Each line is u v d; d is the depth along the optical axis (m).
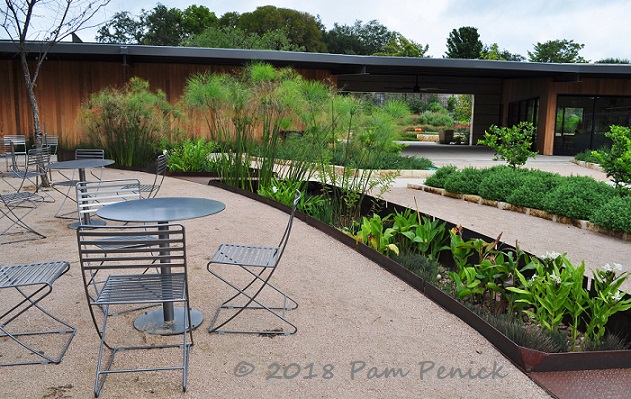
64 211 6.16
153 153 10.65
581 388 2.34
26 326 2.89
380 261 4.12
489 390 2.31
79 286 3.53
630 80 16.41
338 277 3.81
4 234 4.97
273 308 3.21
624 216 5.48
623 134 6.64
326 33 47.16
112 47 12.23
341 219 5.69
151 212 2.81
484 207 7.38
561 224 6.25
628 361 2.53
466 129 28.55
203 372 2.42
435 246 4.32
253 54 12.95
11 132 13.58
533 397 2.27
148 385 2.30
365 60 13.65
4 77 13.41
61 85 13.74
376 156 6.18
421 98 37.94
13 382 2.31
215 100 7.55
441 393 2.28
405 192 8.70
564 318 3.19
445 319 3.08
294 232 5.13
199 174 9.33
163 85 14.38
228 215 5.86
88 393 2.23
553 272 2.93
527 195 6.90
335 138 6.35
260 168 7.45
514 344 2.56
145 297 2.38
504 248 3.78
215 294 3.43
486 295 3.54
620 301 2.76
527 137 8.45
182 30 35.56
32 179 8.84
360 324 2.99
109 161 6.12
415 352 2.66
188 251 4.39
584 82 16.38
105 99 10.70
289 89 6.75
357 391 2.28
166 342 2.72
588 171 12.00
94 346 2.67
